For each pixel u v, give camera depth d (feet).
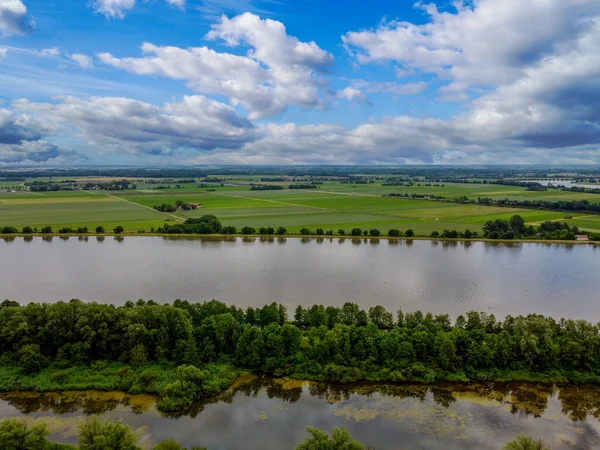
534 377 309.63
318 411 276.21
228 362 322.96
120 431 214.90
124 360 320.29
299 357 320.70
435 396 291.99
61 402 281.13
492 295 484.33
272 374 315.99
